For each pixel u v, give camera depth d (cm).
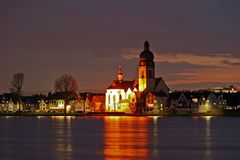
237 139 13838
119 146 12119
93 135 15550
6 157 10356
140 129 18438
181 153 10725
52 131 17725
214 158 10006
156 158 10025
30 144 12769
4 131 17900
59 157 10225
